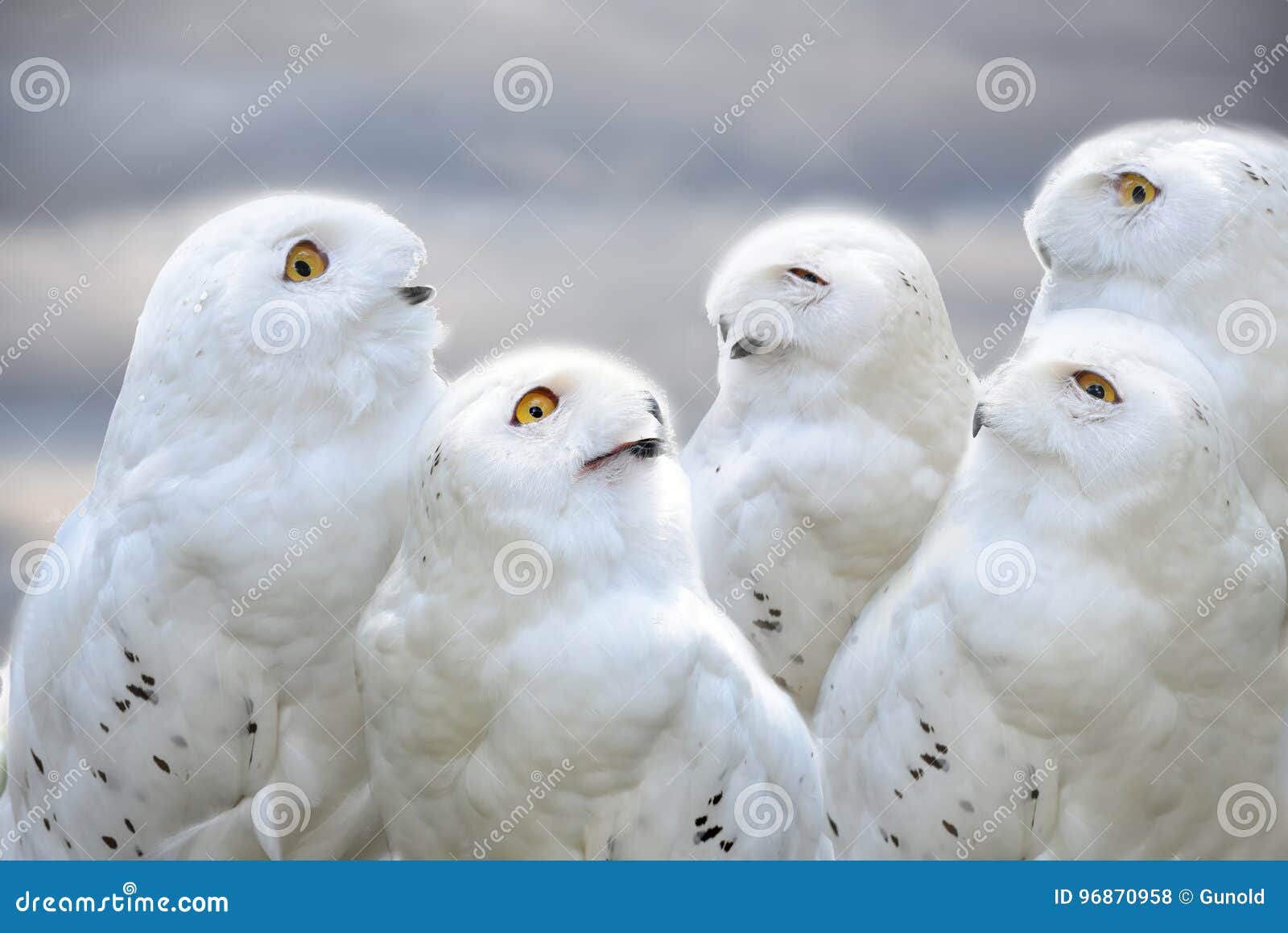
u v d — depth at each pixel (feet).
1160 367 20.75
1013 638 20.30
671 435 18.79
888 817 22.02
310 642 20.27
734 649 18.94
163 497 19.81
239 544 19.58
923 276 24.16
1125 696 20.34
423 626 18.26
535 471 17.54
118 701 20.44
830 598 24.40
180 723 20.30
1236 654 20.62
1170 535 20.02
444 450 17.94
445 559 18.07
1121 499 19.93
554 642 17.66
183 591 19.99
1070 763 20.90
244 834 21.20
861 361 23.48
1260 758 21.45
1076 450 19.98
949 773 21.30
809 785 19.84
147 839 21.21
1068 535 20.25
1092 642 20.08
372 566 20.17
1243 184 22.21
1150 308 22.36
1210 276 21.98
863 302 23.29
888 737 21.93
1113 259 22.63
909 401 23.86
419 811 19.40
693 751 18.07
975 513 21.15
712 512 24.40
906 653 21.62
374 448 20.15
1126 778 20.94
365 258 19.80
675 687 17.71
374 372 20.01
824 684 23.63
